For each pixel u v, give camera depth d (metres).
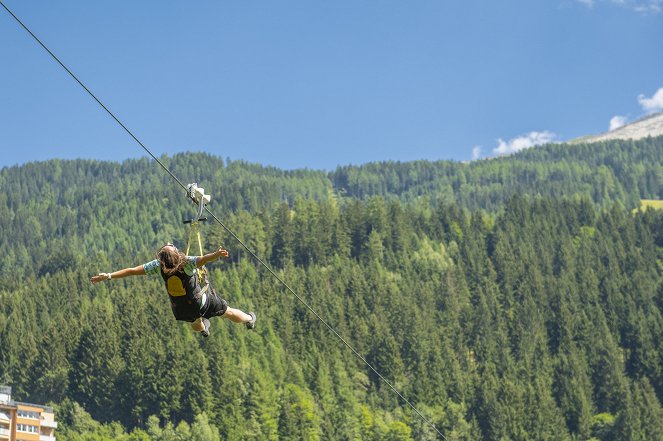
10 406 152.12
